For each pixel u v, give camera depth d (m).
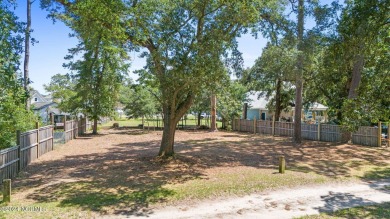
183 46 8.99
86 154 13.63
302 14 14.92
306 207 6.55
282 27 14.18
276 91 26.20
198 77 9.15
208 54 9.06
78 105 23.88
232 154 13.80
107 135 23.61
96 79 23.77
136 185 8.13
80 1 9.39
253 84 25.56
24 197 6.98
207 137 22.23
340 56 10.35
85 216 5.79
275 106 27.89
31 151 11.50
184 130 29.06
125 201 6.75
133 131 27.92
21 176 9.23
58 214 5.84
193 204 6.64
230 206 6.54
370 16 7.59
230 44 9.65
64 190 7.61
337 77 20.03
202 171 9.97
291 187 8.12
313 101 25.66
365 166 11.22
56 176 9.20
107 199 6.88
